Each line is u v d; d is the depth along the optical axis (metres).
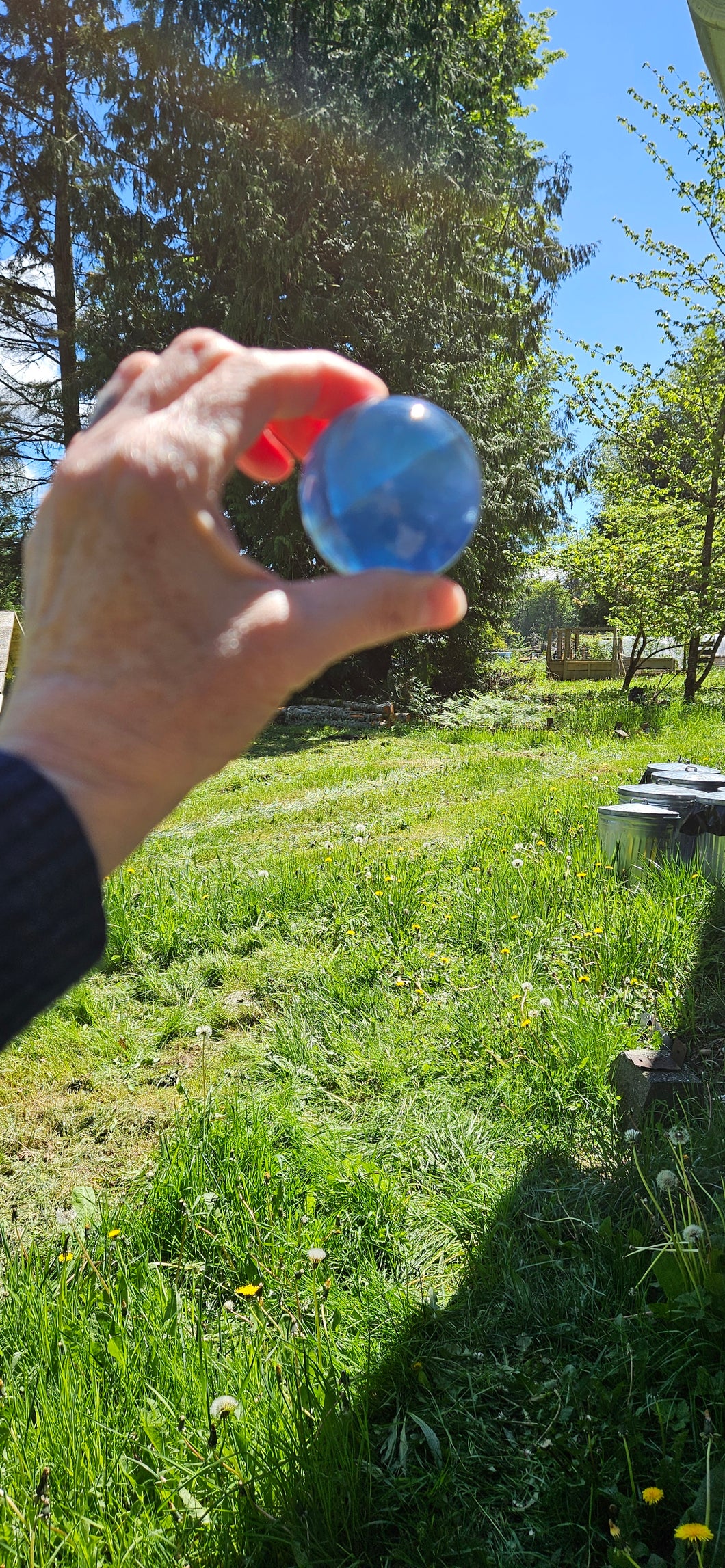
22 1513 1.81
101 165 18.80
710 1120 3.03
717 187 16.77
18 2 19.14
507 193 19.14
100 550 0.58
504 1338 2.38
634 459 20.72
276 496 17.30
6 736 0.55
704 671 19.36
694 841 5.56
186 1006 4.82
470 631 20.81
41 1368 2.25
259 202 16.44
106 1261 2.69
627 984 4.24
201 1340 2.23
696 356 18.14
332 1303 2.48
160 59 17.19
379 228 17.28
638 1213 2.72
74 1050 4.43
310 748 14.46
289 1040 4.17
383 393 0.72
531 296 20.48
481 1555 1.78
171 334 18.66
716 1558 1.67
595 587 20.14
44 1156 3.60
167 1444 2.00
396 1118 3.45
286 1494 1.86
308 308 16.83
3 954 0.45
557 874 5.58
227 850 7.98
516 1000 4.18
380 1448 2.08
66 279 21.62
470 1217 2.85
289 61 17.33
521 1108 3.40
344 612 0.58
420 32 18.05
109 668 0.56
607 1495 1.85
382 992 4.56
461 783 10.03
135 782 0.54
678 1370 2.10
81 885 0.49
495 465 19.89
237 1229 2.83
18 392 21.81
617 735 12.97
